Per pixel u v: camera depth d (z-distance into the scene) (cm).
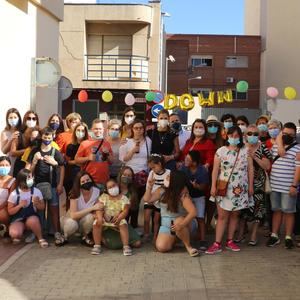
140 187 803
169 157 810
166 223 734
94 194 766
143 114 2550
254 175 782
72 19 2562
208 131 827
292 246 764
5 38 991
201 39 4275
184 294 562
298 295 558
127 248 722
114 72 2645
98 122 805
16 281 602
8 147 840
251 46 4241
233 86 4256
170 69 4009
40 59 1106
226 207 732
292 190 737
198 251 736
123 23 2647
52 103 1266
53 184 789
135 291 571
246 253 734
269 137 871
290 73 3928
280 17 3931
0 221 778
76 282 601
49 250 738
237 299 546
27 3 1085
